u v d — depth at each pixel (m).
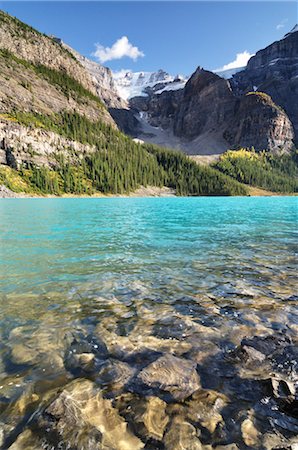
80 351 4.00
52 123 130.88
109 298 6.05
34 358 3.82
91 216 26.39
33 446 2.44
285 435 2.57
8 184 83.81
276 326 4.72
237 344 4.16
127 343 4.22
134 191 117.62
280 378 3.35
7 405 2.92
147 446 2.48
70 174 103.50
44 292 6.41
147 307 5.58
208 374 3.46
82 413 2.80
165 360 3.64
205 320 4.98
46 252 10.55
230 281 7.18
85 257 9.85
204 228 17.69
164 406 2.93
